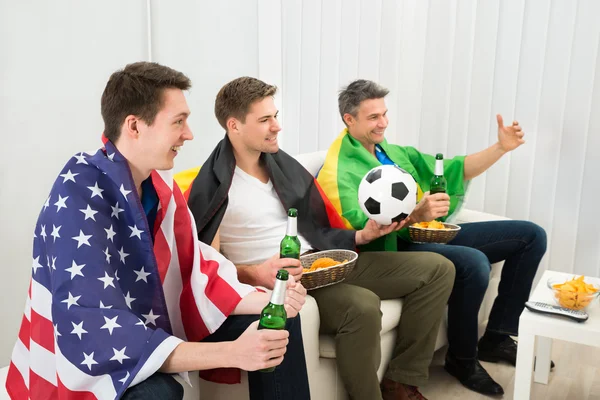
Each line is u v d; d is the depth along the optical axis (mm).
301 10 3352
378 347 1917
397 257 2160
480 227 2611
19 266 2521
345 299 1844
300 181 2195
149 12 3045
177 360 1291
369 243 2383
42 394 1375
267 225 2074
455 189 2689
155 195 1578
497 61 2939
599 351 2672
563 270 2984
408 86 3145
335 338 1862
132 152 1444
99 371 1261
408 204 2008
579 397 2262
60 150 2627
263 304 1607
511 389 2307
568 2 2779
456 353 2340
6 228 2465
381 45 3166
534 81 2893
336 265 1863
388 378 2125
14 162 2459
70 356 1264
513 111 2953
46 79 2543
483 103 3000
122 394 1253
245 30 3469
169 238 1591
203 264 1668
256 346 1275
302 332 1750
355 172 2410
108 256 1378
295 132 3498
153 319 1492
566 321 1845
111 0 2812
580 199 2895
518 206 3021
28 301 1438
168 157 1470
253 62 3527
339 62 3299
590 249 2912
